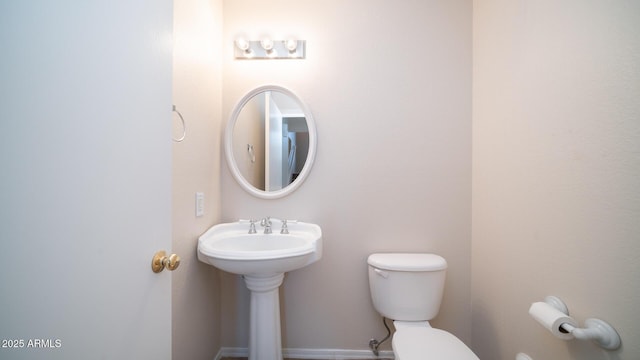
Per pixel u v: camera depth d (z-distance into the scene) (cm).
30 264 39
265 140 146
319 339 144
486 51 126
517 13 104
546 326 75
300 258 106
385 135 142
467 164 140
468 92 140
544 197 90
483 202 129
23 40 38
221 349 144
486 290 126
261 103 145
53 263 42
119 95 54
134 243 58
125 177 55
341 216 143
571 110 79
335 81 143
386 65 142
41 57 40
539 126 92
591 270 72
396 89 142
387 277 124
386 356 142
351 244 143
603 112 69
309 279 144
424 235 142
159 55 67
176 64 99
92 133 48
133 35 57
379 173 143
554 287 85
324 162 143
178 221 101
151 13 63
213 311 136
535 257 94
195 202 115
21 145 38
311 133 141
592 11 72
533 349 95
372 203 143
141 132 60
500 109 115
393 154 142
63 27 43
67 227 44
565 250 81
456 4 141
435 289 123
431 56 141
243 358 144
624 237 64
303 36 143
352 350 143
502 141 114
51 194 41
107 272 51
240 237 130
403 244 142
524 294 100
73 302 45
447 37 141
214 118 135
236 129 145
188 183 109
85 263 47
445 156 141
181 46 102
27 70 38
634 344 62
